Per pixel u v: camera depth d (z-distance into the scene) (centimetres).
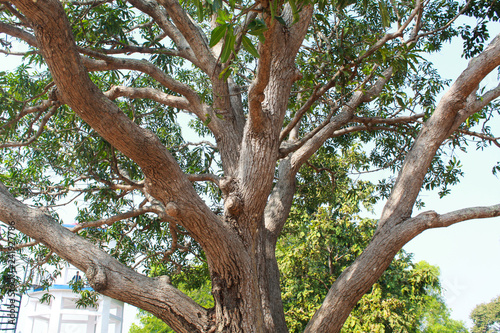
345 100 689
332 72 577
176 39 641
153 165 339
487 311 3344
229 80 661
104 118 312
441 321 2400
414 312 1633
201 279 938
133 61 563
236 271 385
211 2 247
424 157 449
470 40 696
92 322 1605
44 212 408
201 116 582
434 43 752
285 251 1770
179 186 351
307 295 1538
